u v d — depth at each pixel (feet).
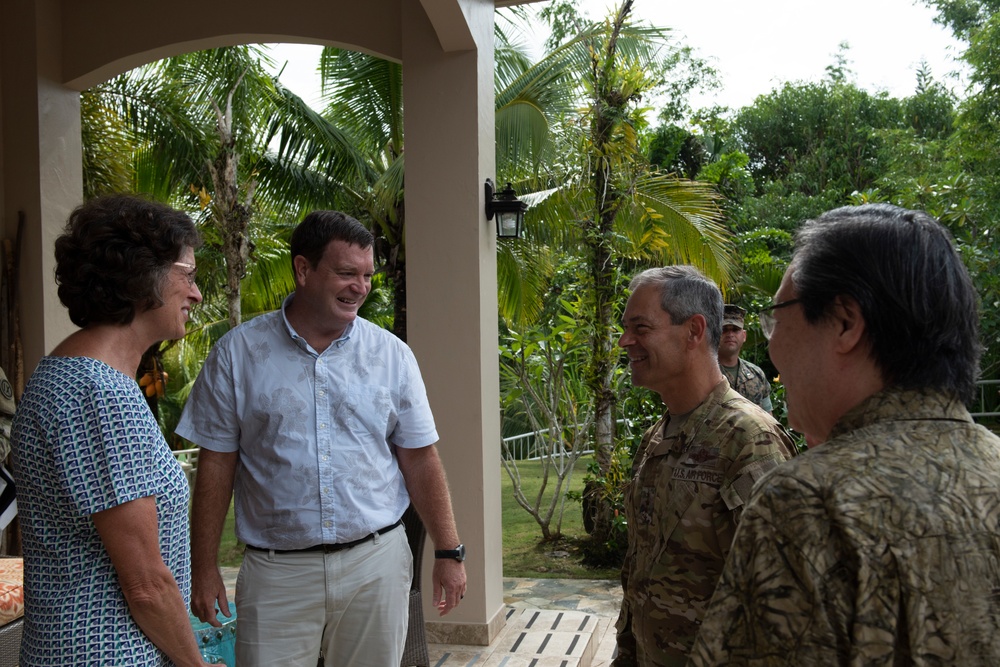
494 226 15.23
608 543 20.86
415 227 14.56
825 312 3.45
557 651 13.94
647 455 6.51
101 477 5.32
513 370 24.84
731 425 5.99
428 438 8.95
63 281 5.73
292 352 8.34
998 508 3.04
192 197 26.53
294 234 8.41
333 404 8.27
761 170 67.41
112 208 5.79
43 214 15.35
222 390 8.27
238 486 8.45
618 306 21.90
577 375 24.68
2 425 10.21
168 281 5.89
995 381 32.17
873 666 2.89
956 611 2.92
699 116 70.64
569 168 24.53
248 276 30.60
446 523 8.98
